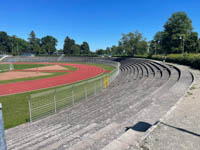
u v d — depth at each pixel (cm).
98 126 532
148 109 632
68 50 11550
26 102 1177
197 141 370
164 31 5488
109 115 675
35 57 7456
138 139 376
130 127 477
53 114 877
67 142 415
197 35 5072
